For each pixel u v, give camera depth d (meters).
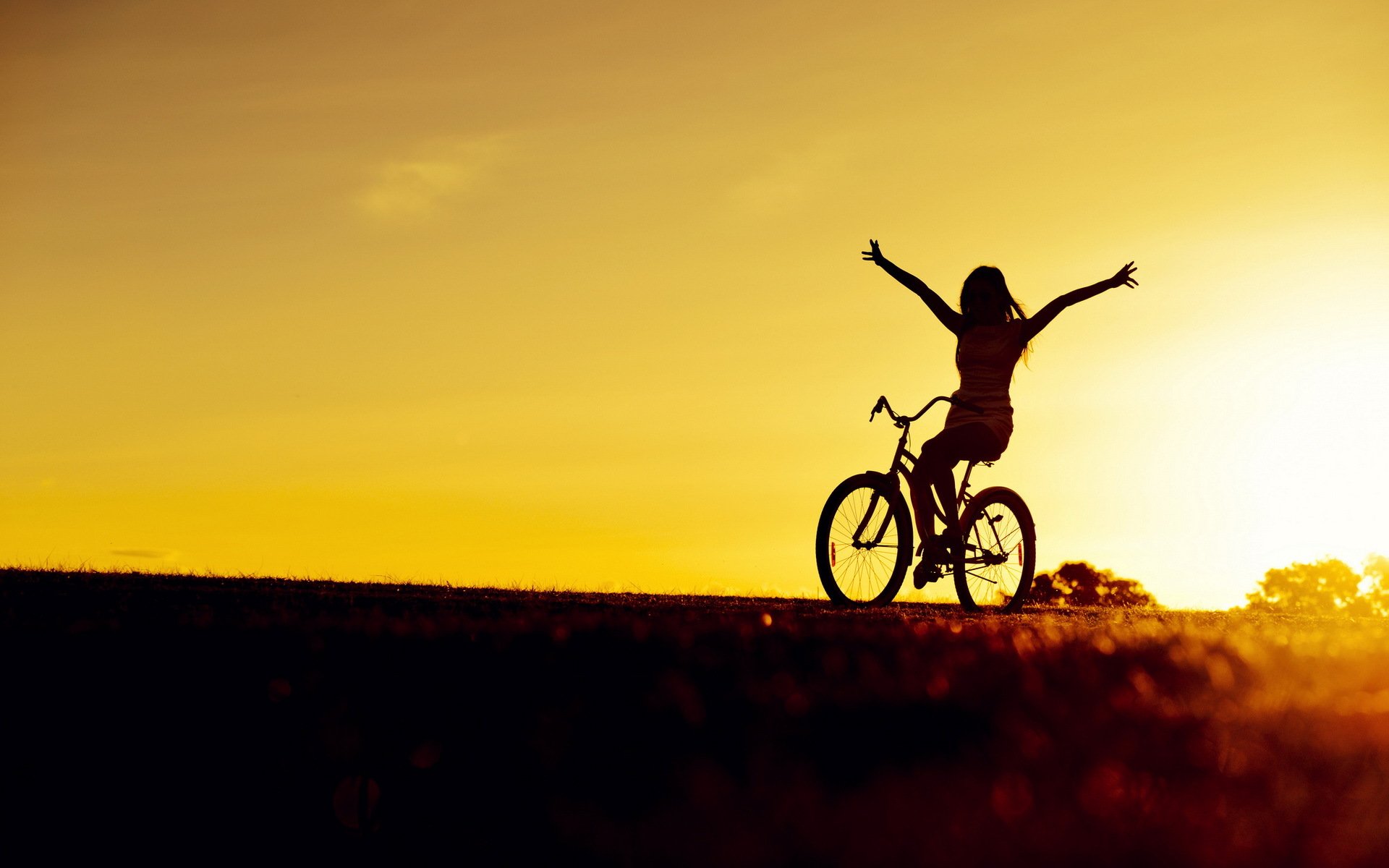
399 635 4.78
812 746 4.64
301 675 4.61
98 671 4.55
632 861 4.16
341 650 4.70
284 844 4.32
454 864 4.25
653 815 4.36
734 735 4.66
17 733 4.40
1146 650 5.25
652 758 4.61
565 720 4.66
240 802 4.41
